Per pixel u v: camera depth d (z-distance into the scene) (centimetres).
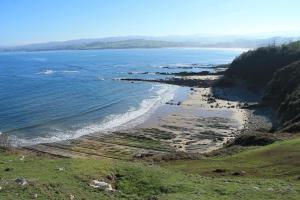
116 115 9719
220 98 12562
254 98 12544
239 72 14750
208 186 2773
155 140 7331
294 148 4022
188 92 14075
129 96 13025
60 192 2286
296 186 2823
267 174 3400
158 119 9250
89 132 7912
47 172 2736
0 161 3138
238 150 5078
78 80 17612
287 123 7125
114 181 2788
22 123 8481
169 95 13362
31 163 3078
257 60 14425
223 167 3844
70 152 6462
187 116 9600
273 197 2494
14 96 12131
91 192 2416
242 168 3688
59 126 8362
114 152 6512
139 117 9506
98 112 10056
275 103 10194
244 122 8875
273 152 4062
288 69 10881
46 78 18288
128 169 3025
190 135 7731
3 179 2462
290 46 14588
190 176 3144
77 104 11112
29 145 6800
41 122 8638
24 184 2333
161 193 2603
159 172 3073
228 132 7938
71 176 2669
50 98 12000
